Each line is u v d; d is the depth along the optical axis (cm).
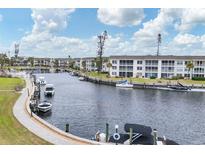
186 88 7312
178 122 3550
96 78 9906
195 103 5219
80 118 3622
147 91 7262
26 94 4412
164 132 3044
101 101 5269
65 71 18188
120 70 10806
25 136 1900
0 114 2678
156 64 10156
